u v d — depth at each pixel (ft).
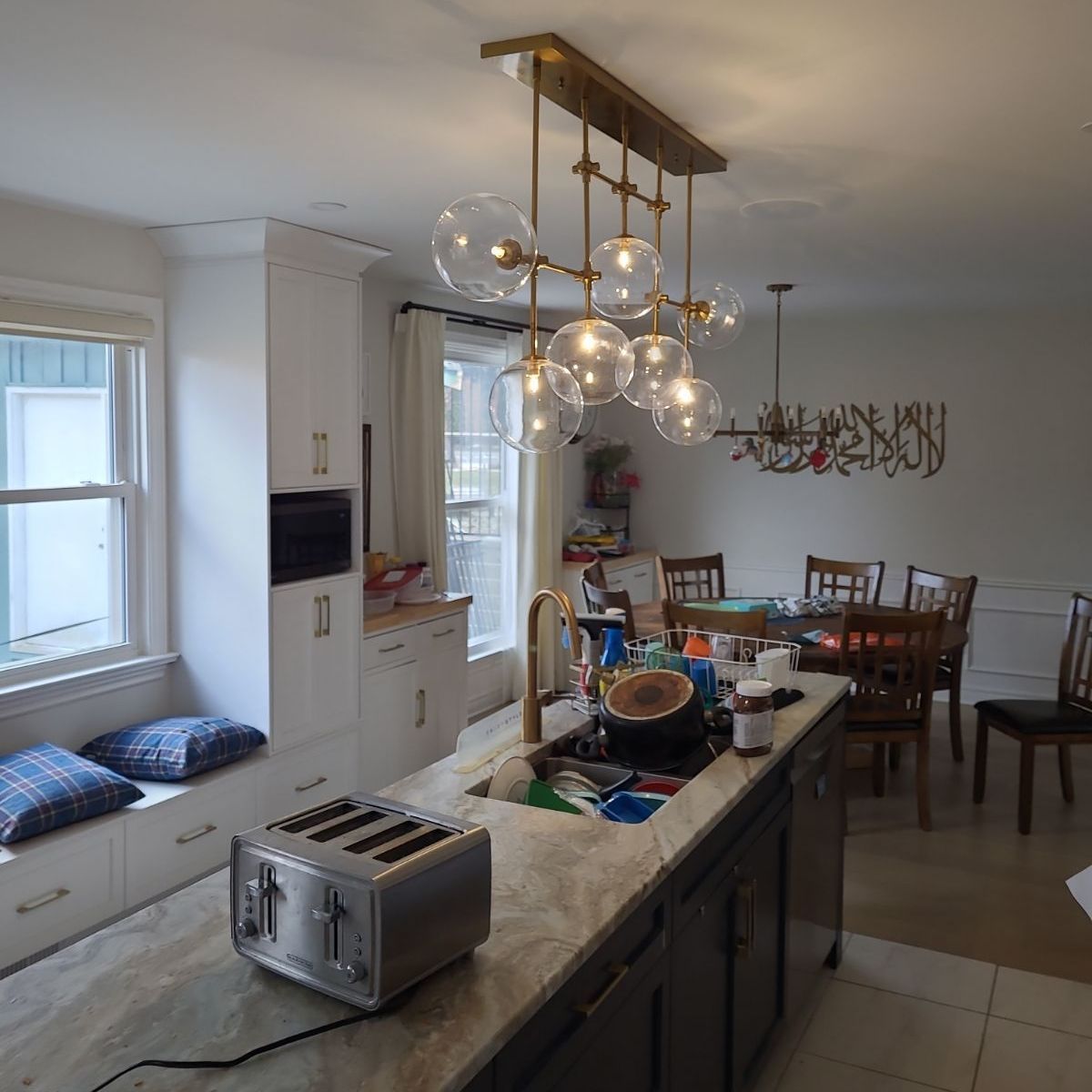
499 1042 4.34
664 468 23.24
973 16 5.93
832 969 10.68
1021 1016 9.81
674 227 11.94
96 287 11.70
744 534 22.53
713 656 10.28
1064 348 19.29
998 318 19.74
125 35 6.31
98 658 12.20
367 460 16.17
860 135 8.26
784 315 20.31
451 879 4.70
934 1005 10.02
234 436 12.30
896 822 14.52
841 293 17.15
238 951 4.97
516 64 6.57
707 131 8.18
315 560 13.08
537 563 20.02
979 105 7.51
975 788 15.21
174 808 11.06
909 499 20.83
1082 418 19.26
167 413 12.70
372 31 6.23
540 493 19.98
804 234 12.26
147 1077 4.04
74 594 12.01
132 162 9.23
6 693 10.95
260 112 7.78
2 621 11.27
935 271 14.87
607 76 6.90
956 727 17.07
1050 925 11.60
